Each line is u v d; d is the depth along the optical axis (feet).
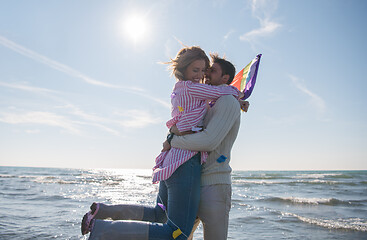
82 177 108.27
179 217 5.96
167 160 6.42
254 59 8.00
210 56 7.64
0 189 45.19
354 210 29.43
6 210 24.25
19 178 84.89
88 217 6.02
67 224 19.26
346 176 126.82
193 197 6.14
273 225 20.86
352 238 17.70
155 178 6.23
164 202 6.97
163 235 5.84
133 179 102.63
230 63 7.45
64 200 32.71
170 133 6.79
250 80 7.83
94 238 5.62
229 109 6.39
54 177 99.96
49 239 15.52
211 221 6.50
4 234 16.28
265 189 58.75
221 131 6.25
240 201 35.60
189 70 6.88
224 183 6.60
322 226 20.71
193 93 6.48
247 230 19.26
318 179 102.94
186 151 6.30
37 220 20.44
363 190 56.59
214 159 6.63
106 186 61.00
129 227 5.77
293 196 43.70
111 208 6.39
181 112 6.53
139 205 6.82
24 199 32.78
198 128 6.45
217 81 7.41
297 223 21.68
